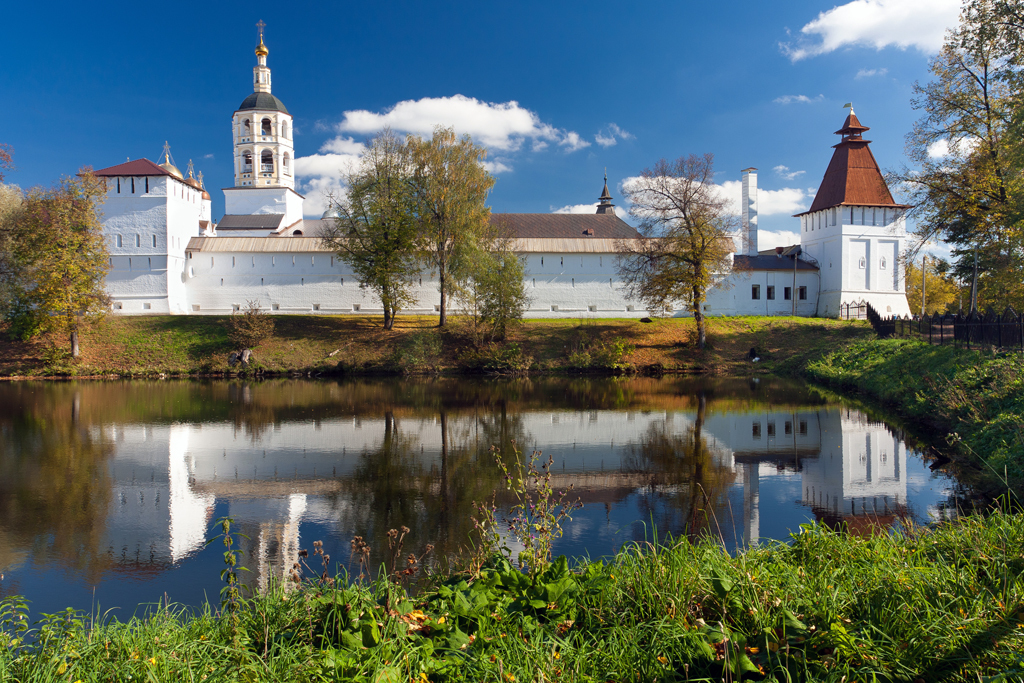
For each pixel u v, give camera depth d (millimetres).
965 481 11156
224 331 39344
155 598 7359
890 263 50094
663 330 41469
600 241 50188
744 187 60781
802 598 4617
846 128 51000
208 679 3795
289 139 64125
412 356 36688
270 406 23047
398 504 10750
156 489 12125
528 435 17078
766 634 4004
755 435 16391
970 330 21531
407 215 39781
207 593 7469
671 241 37531
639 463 13523
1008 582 4598
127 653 4270
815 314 51562
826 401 22562
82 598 7367
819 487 11211
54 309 35094
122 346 37406
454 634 4273
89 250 36938
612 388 28656
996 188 26953
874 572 5004
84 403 23938
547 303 49562
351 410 22016
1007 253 26531
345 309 48438
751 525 9219
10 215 38750
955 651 3758
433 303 48781
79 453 15297
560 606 4695
